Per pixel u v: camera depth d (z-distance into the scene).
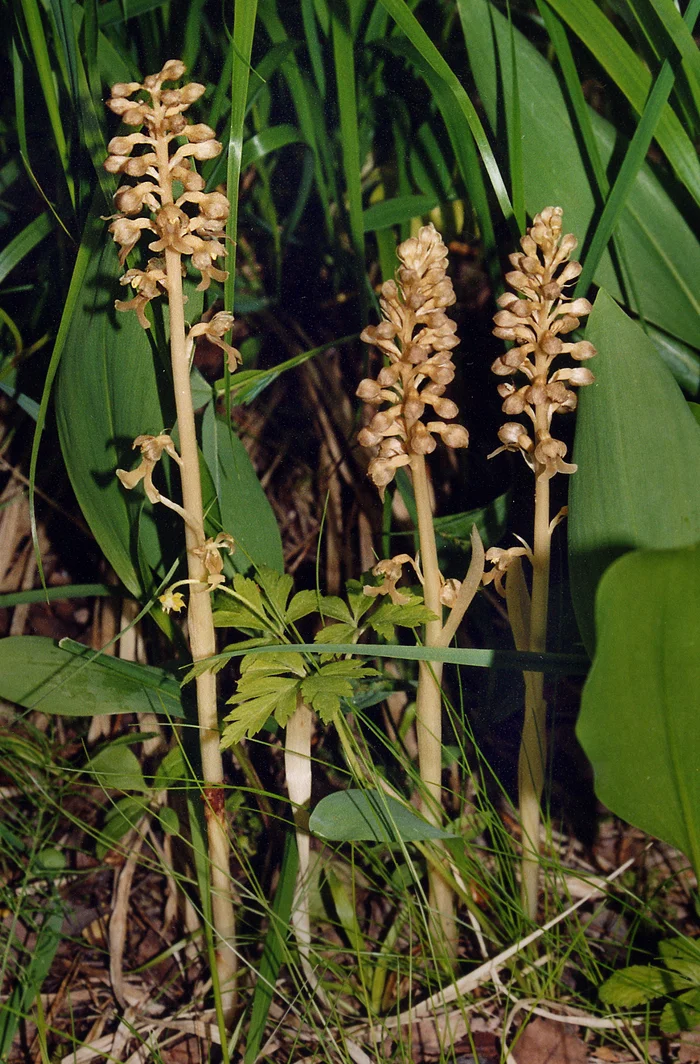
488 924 0.84
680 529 0.77
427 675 0.79
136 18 0.94
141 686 0.83
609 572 0.69
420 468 0.78
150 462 0.77
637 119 0.90
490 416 0.98
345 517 1.00
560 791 0.94
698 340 0.88
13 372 0.94
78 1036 0.84
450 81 0.82
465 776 0.91
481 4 0.86
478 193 0.86
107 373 0.82
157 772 0.86
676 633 0.70
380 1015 0.84
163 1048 0.83
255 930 0.88
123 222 0.76
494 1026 0.83
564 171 0.87
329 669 0.80
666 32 0.84
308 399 1.01
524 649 0.81
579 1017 0.82
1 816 0.92
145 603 0.85
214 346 1.01
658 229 0.87
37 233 0.90
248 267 1.01
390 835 0.77
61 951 0.88
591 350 0.77
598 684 0.70
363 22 0.93
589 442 0.78
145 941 0.89
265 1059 0.82
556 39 0.84
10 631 1.02
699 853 0.74
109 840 0.87
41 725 0.97
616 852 0.91
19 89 0.88
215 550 0.78
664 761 0.72
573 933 0.85
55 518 1.03
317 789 0.92
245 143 0.89
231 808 0.85
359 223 0.87
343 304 1.00
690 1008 0.80
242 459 0.86
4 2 0.91
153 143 0.76
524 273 0.78
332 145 0.96
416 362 0.76
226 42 0.95
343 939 0.87
